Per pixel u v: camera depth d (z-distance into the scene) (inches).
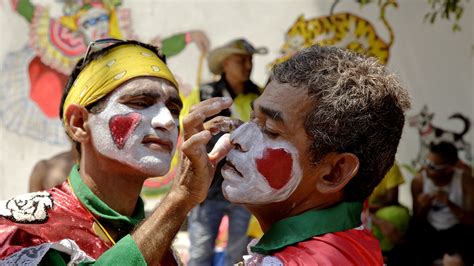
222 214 183.9
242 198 72.4
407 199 243.9
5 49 262.2
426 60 251.0
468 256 200.5
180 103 88.4
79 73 88.2
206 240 184.1
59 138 262.1
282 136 70.9
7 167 260.2
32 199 82.8
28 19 262.5
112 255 74.9
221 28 257.6
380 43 253.1
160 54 90.5
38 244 79.4
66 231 81.7
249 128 72.5
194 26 258.2
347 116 68.9
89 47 87.4
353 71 70.3
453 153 215.0
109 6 261.1
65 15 262.7
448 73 250.2
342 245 69.4
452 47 250.4
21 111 262.4
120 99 84.4
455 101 249.4
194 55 257.3
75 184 85.4
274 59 256.4
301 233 70.4
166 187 240.5
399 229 205.8
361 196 72.9
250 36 257.1
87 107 85.4
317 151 70.0
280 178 71.1
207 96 198.4
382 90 70.4
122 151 84.2
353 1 253.9
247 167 71.7
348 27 253.9
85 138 85.9
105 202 85.7
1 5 262.5
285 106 70.4
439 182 214.5
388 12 253.0
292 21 255.9
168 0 258.8
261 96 72.7
